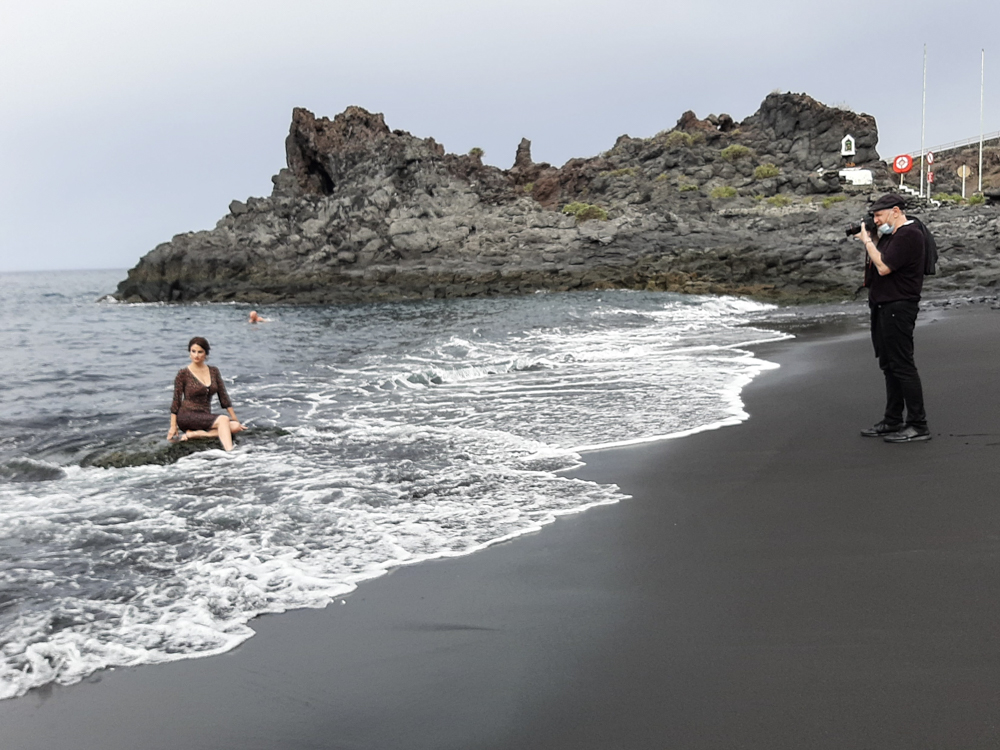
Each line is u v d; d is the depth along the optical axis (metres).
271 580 3.81
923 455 5.45
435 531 4.49
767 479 5.21
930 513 4.21
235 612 3.45
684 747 2.26
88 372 12.91
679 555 3.90
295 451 6.76
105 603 3.56
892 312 5.77
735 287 33.44
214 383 7.67
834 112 59.03
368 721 2.52
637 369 11.32
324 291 39.88
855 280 31.97
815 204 47.34
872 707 2.38
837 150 58.06
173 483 5.75
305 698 2.69
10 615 3.43
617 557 3.94
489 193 52.50
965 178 78.19
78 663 2.99
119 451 6.88
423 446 6.80
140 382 11.70
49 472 6.27
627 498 5.02
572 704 2.55
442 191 46.97
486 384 10.59
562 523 4.56
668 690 2.60
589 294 33.78
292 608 3.48
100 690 2.79
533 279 37.72
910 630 2.88
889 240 5.85
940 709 2.35
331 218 45.69
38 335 21.28
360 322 23.94
